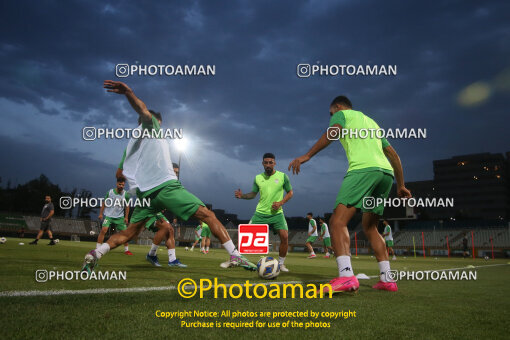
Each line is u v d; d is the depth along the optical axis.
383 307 2.22
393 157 3.85
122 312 1.84
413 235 44.94
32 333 1.41
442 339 1.50
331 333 1.55
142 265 5.60
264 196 6.46
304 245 49.34
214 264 6.62
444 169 84.88
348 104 3.77
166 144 4.30
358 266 9.12
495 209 79.38
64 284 2.80
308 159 3.36
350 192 3.20
